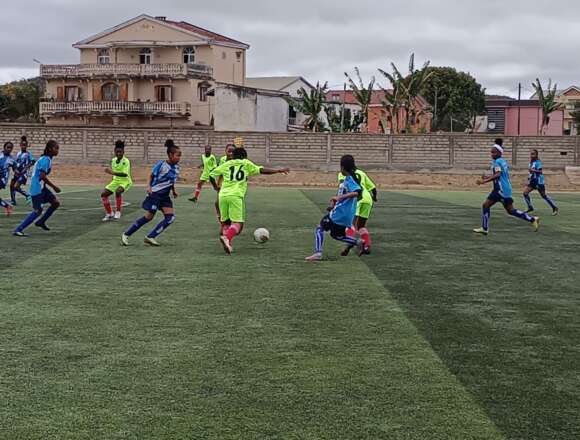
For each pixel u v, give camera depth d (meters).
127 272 10.38
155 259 11.62
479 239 14.92
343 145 44.66
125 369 5.90
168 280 9.79
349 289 9.30
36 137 45.44
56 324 7.32
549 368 6.02
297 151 44.84
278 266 11.07
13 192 22.33
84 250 12.56
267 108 60.00
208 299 8.59
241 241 14.05
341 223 11.77
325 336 6.97
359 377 5.75
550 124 82.94
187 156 45.22
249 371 5.88
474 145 43.66
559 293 9.18
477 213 21.73
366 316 7.82
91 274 10.20
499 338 6.96
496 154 15.76
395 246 13.62
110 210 17.83
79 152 45.59
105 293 8.88
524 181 42.88
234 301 8.49
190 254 12.22
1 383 5.53
